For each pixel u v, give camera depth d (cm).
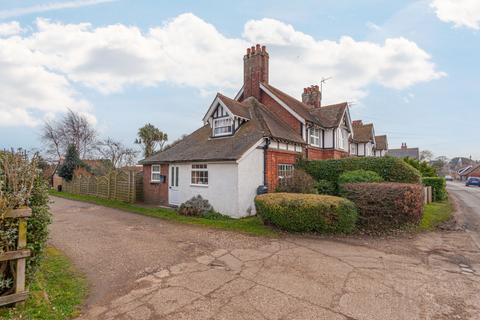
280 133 1497
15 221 389
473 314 395
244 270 570
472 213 1385
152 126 3959
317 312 397
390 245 765
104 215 1320
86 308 414
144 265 605
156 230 973
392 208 895
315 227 887
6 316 355
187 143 1712
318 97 2475
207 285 494
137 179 1822
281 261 626
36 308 387
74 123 4209
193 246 757
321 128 1909
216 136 1556
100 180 2156
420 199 973
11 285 387
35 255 423
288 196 981
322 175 1493
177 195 1517
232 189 1220
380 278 526
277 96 1803
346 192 983
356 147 2883
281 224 924
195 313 395
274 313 394
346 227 880
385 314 393
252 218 1168
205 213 1227
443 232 937
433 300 437
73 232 941
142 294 460
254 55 1934
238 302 428
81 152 4256
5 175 387
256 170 1307
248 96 1947
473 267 594
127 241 816
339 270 568
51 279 514
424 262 623
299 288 479
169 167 1588
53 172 3266
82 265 605
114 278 532
